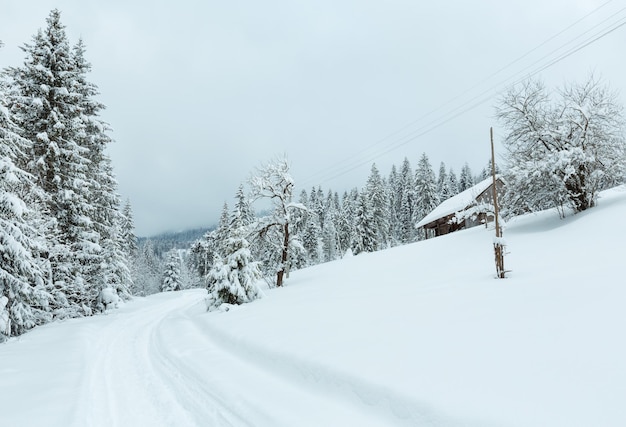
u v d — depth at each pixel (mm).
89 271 21641
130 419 5984
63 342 11664
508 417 4172
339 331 9117
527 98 21188
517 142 22078
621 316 6441
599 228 15711
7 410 5914
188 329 14797
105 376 8547
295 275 31328
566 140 19859
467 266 16766
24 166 17781
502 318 7742
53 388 7059
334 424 5188
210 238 76125
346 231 67312
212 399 6625
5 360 9375
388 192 81688
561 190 19797
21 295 14641
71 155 19500
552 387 4578
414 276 17406
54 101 19453
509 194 22609
